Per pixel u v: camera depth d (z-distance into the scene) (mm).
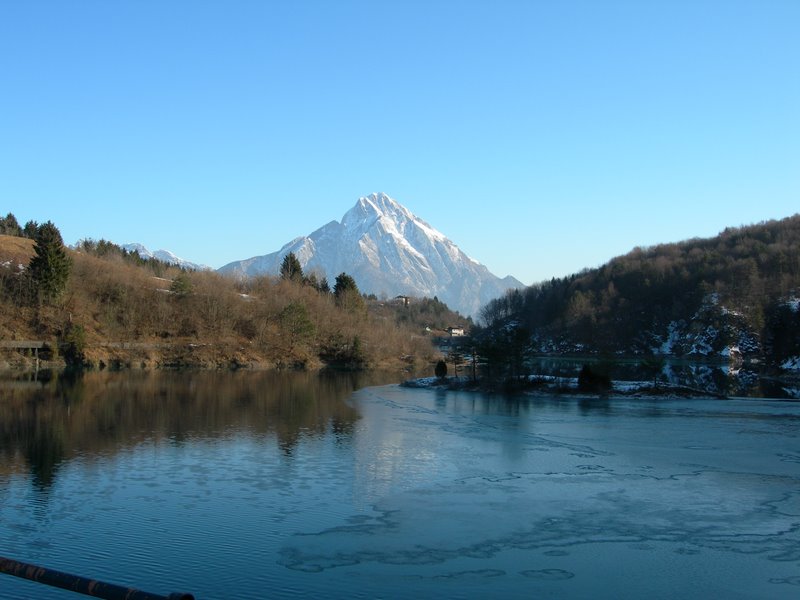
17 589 18078
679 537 22656
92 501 26281
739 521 24453
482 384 81812
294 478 30531
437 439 41906
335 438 41469
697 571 19672
